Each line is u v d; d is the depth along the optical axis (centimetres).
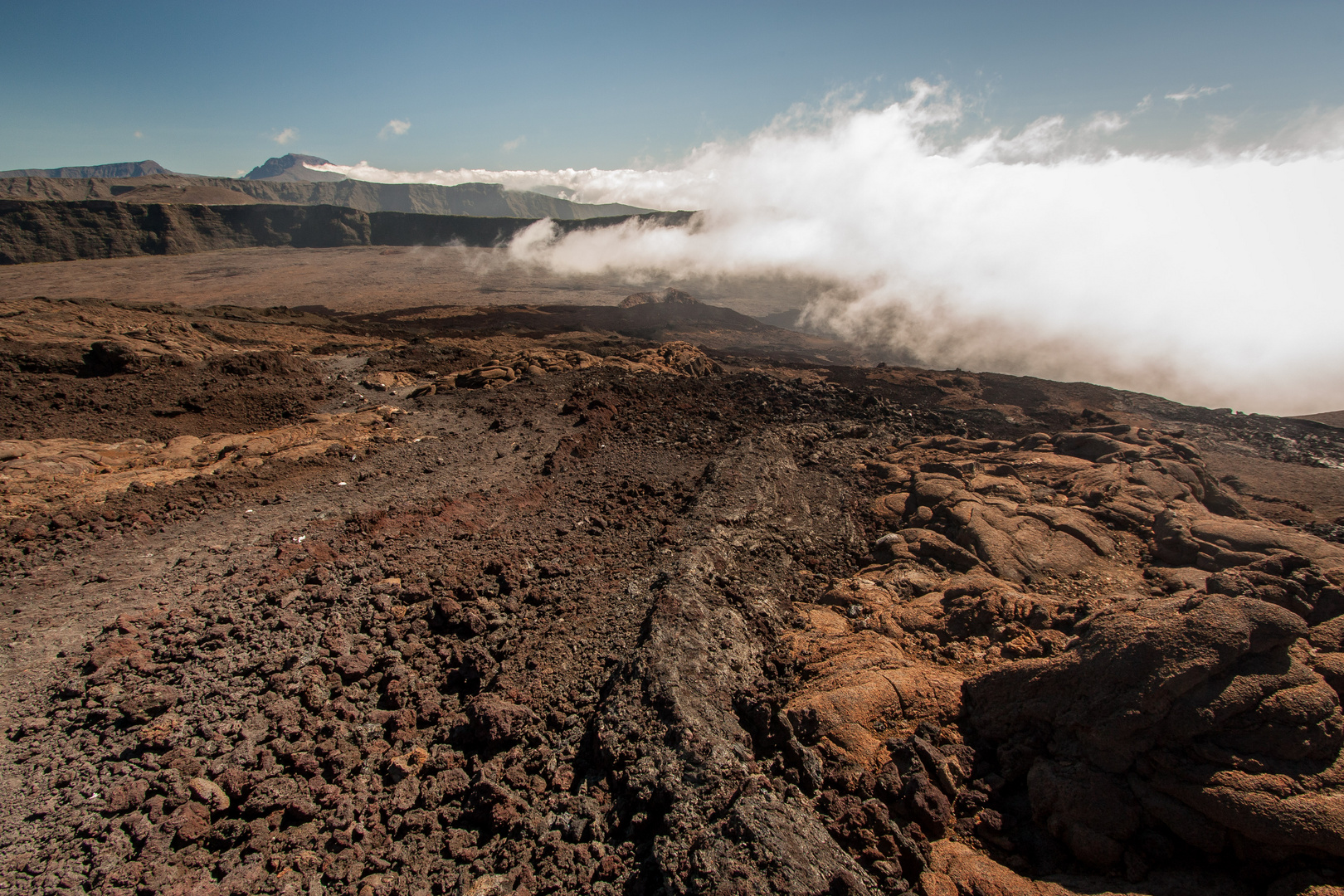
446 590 1098
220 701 824
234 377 2798
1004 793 662
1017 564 1126
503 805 652
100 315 3791
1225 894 525
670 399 2605
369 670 902
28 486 1544
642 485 1655
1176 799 575
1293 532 1057
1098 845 575
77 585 1151
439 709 826
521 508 1514
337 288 15788
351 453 1939
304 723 790
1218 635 635
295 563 1197
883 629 965
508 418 2373
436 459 1928
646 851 591
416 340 5056
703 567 1123
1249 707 596
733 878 525
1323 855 514
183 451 1942
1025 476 1577
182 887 572
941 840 615
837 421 2367
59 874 585
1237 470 2145
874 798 648
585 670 876
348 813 661
